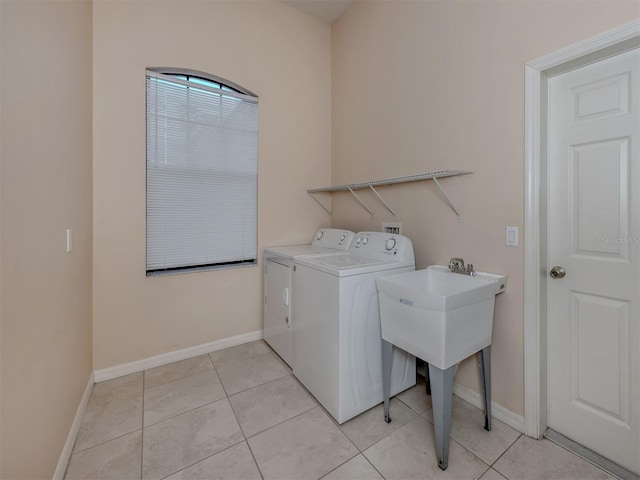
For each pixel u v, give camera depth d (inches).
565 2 50.6
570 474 49.5
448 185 71.1
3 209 32.2
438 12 72.2
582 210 53.6
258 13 98.2
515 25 57.4
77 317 60.7
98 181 75.0
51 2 47.0
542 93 55.4
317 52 111.7
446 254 72.1
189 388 74.2
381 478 48.9
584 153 53.0
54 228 47.4
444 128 71.6
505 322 60.8
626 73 47.8
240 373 81.4
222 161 94.1
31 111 39.6
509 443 56.1
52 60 47.2
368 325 65.0
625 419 49.8
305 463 51.9
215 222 93.8
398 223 85.7
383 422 62.4
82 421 61.8
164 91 84.1
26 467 37.1
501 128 60.1
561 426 57.9
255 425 61.2
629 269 48.6
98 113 74.5
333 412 63.2
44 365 42.9
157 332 84.9
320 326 67.2
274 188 103.8
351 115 103.9
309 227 111.8
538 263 55.9
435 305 48.7
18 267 35.5
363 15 97.3
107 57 75.2
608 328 51.3
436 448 53.1
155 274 84.3
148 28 80.3
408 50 80.9
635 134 47.2
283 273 85.7
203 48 88.1
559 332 57.4
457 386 71.5
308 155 110.6
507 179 59.4
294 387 75.0
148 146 82.1
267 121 101.3
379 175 91.9
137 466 51.1
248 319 100.7
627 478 48.6
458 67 68.0
